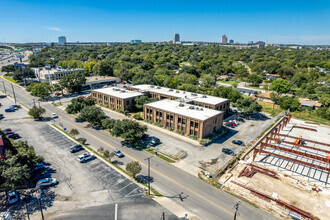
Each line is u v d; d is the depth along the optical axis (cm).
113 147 6356
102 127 7950
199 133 6925
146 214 3809
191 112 7625
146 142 6738
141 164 5453
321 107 11069
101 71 18025
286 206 4053
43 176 4862
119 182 4706
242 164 5700
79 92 13575
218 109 8956
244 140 7188
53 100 11719
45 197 4203
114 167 5288
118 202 4097
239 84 17950
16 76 15350
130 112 9794
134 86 12400
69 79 12812
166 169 5269
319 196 4525
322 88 14200
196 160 5747
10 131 7081
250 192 4519
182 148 6425
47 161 5500
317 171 5519
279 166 5688
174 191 4456
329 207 4197
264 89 15712
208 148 6488
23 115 9125
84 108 7988
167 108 8069
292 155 6397
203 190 4522
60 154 5872
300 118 10131
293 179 5081
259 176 5184
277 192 4591
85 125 8138
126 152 6069
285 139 7712
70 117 9025
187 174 5088
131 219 3691
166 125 7931
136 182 4722
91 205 4009
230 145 6769
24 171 4141
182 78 16138
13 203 4016
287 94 14212
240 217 3803
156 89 11562
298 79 16638
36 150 6066
